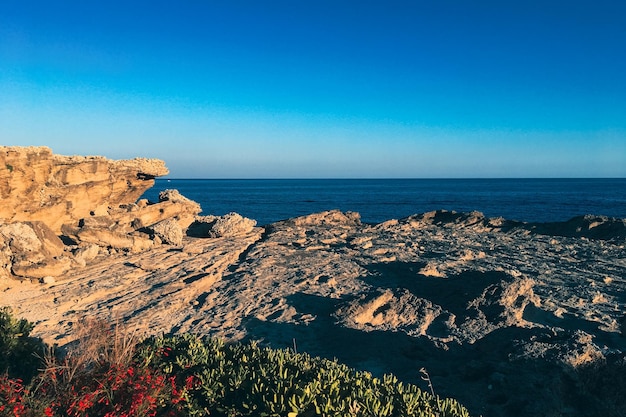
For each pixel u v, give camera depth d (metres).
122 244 23.28
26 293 16.62
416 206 94.25
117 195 29.34
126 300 16.06
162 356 8.03
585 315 14.95
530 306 14.98
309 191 178.38
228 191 180.12
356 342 12.34
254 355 8.00
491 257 23.94
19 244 18.41
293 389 6.67
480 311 14.17
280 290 17.31
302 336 13.14
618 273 20.64
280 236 28.41
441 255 23.83
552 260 23.27
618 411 8.38
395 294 15.45
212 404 7.00
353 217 36.41
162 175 31.81
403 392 7.07
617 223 30.20
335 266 21.12
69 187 24.72
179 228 25.48
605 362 9.08
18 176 21.23
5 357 8.17
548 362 8.97
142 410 6.31
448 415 6.79
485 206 91.81
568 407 8.46
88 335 8.04
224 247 24.95
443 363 10.83
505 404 8.49
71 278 18.55
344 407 6.29
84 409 6.06
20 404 5.81
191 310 15.41
